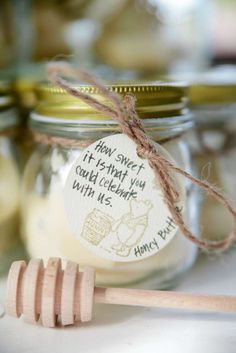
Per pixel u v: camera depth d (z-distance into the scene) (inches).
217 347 5.8
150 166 6.1
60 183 6.7
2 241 7.6
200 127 8.4
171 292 6.2
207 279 7.4
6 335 6.0
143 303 6.1
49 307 5.8
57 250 6.7
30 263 6.0
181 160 6.9
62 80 6.1
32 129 7.3
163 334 6.0
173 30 11.5
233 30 13.6
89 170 6.3
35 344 5.8
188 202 6.9
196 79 8.9
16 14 10.6
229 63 13.7
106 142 6.2
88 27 10.8
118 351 5.7
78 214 6.3
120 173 6.2
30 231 7.2
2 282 7.3
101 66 10.2
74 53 10.8
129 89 6.2
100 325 6.2
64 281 5.9
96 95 6.0
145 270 6.7
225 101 8.4
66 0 10.7
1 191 7.6
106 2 10.8
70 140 6.6
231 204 6.8
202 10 12.0
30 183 7.4
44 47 10.8
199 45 12.0
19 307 5.9
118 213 6.3
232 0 13.4
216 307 6.0
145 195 6.2
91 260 6.5
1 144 7.7
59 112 6.5
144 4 11.0
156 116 6.4
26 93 8.1
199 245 6.4
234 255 8.3
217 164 8.4
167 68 11.4
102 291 6.1
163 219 6.3
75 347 5.8
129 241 6.3
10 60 10.6
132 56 11.1
